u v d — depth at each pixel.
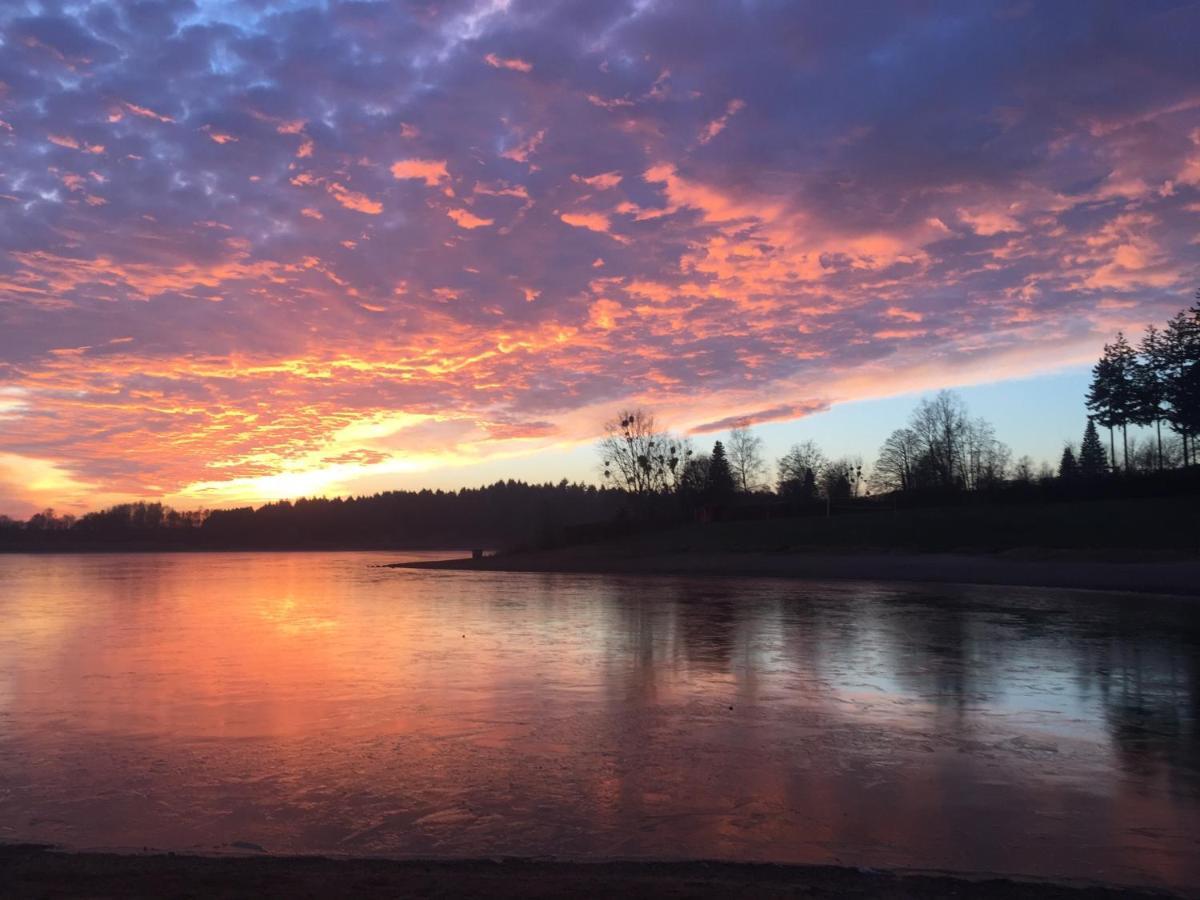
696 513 78.19
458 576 54.84
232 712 11.66
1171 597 29.75
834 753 9.41
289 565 80.75
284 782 8.43
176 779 8.54
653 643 18.66
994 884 5.75
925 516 55.44
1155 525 42.88
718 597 32.19
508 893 5.45
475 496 199.50
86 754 9.48
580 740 10.03
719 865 6.16
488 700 12.41
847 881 5.81
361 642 19.28
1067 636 19.38
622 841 6.79
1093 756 9.28
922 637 19.31
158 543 169.25
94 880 5.71
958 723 10.84
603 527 78.88
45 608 29.77
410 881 5.73
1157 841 6.77
